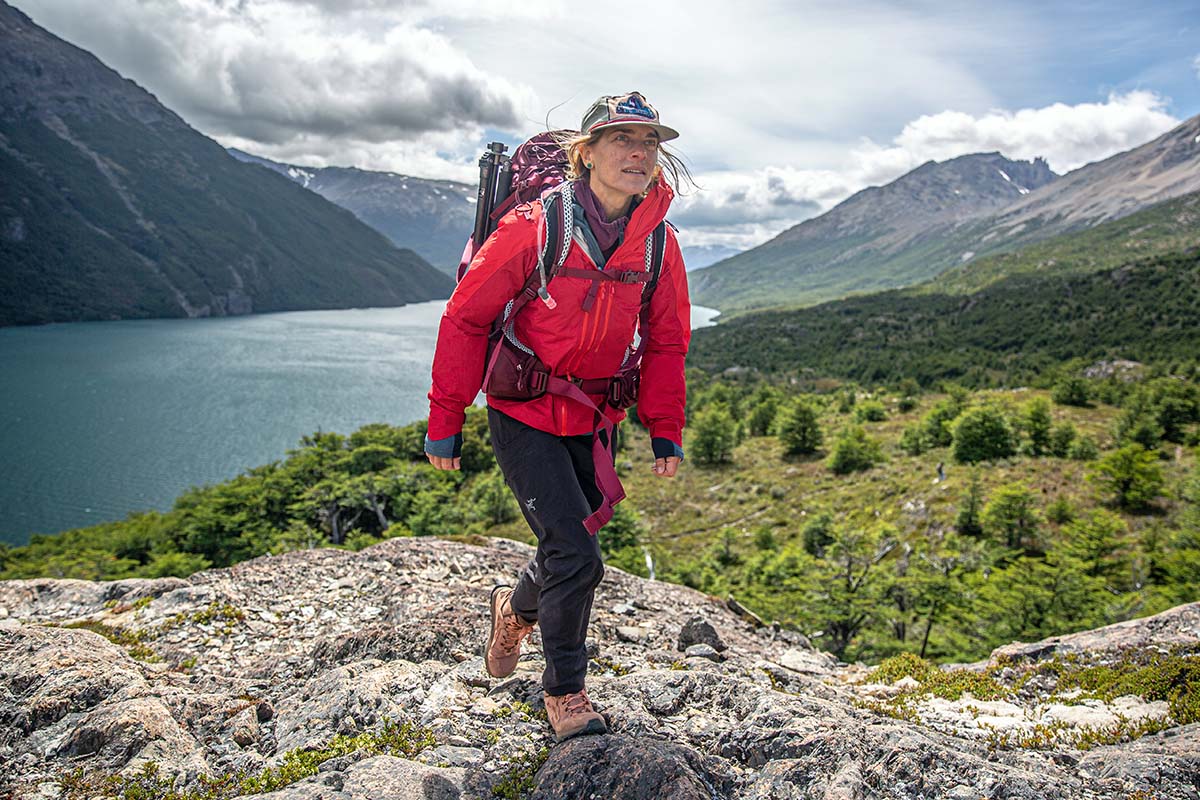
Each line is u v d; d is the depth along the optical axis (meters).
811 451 87.00
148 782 2.46
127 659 3.59
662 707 3.14
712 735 2.85
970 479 59.09
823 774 2.50
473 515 62.91
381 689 3.10
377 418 138.25
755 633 5.77
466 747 2.68
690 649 4.66
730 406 121.25
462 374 2.36
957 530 51.62
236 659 4.24
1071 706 3.89
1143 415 73.88
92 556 61.00
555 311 2.25
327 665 3.98
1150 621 4.84
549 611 2.42
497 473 73.75
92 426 131.12
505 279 2.27
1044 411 69.75
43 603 5.07
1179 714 3.46
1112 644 4.59
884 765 2.60
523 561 6.14
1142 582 38.44
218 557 65.56
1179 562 36.41
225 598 4.95
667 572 49.03
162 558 60.22
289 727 2.94
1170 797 2.67
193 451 118.00
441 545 6.23
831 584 31.80
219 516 66.88
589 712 2.57
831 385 188.62
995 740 3.44
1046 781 2.58
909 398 111.31
